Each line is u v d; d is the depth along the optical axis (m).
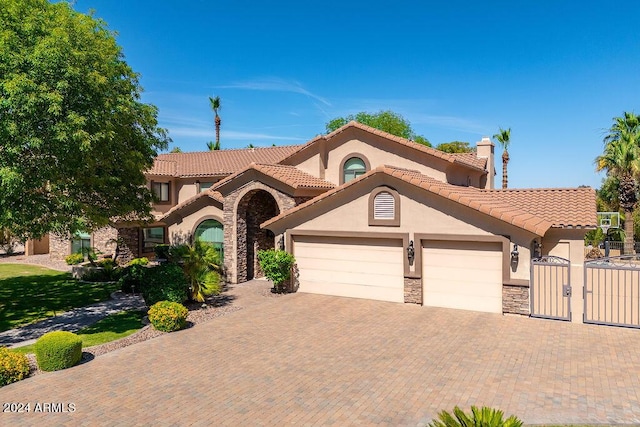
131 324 18.12
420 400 10.58
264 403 10.60
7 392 11.44
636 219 45.94
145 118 21.19
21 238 17.06
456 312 18.39
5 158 14.98
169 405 10.58
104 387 11.66
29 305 21.66
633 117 42.66
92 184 18.27
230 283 25.70
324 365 12.92
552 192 23.36
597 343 14.21
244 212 26.30
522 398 10.50
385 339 15.15
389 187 20.16
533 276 17.34
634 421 9.33
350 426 9.45
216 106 70.31
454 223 18.86
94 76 16.36
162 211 37.09
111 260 30.11
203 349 14.53
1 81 14.51
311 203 21.80
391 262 20.50
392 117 66.12
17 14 15.79
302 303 20.52
